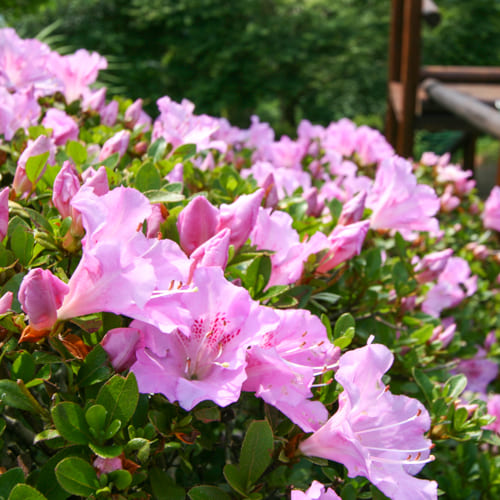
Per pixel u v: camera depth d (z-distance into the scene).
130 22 4.99
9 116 0.48
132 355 0.32
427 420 0.35
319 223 0.51
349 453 0.33
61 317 0.31
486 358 0.84
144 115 0.78
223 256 0.34
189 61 4.86
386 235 0.71
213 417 0.34
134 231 0.31
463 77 1.82
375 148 0.94
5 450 0.38
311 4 5.16
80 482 0.29
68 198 0.36
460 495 0.56
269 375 0.32
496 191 1.03
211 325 0.32
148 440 0.32
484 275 0.96
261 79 5.01
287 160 0.90
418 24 1.56
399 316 0.56
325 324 0.40
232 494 0.37
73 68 0.67
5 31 0.59
